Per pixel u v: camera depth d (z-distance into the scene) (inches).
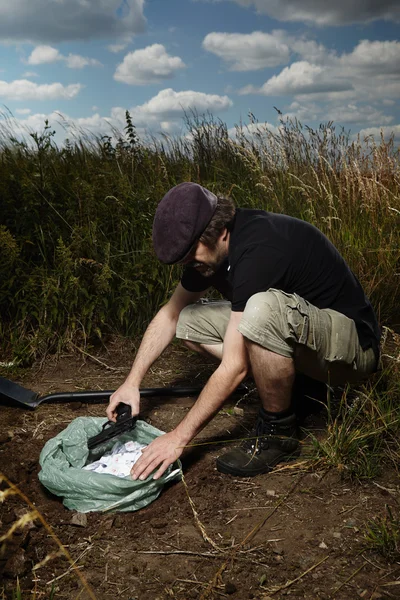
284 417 108.4
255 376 103.3
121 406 110.2
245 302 99.0
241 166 273.9
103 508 94.0
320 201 228.7
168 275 181.0
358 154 242.2
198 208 95.0
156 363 164.4
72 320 167.2
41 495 100.3
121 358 166.6
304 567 81.2
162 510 95.6
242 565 81.8
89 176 207.3
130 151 247.6
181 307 123.6
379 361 116.2
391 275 187.2
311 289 106.1
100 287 163.6
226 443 118.3
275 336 98.6
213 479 103.9
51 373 157.6
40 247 178.5
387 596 75.2
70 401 137.3
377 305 179.3
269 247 99.8
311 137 261.7
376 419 113.7
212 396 97.4
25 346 161.3
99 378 154.5
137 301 175.9
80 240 170.2
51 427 125.3
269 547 85.6
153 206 191.6
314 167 256.1
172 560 83.4
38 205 178.4
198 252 98.9
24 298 167.0
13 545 84.3
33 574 79.6
